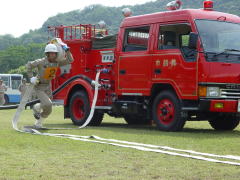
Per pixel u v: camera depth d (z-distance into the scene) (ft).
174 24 39.29
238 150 28.19
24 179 19.49
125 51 42.83
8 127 41.65
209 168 22.12
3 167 21.81
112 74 44.34
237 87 37.45
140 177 20.12
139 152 26.53
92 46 46.70
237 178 20.10
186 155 25.35
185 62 37.76
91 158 24.41
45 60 38.78
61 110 82.28
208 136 35.42
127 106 42.50
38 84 39.73
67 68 48.75
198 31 37.65
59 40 39.27
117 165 22.63
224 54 37.42
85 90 46.62
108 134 36.55
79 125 46.47
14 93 133.28
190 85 37.40
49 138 32.27
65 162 23.22
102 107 44.86
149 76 40.55
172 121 38.91
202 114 39.91
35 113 42.01
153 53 40.27
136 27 42.24
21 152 26.07
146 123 48.96
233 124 42.68
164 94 39.60
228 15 40.34
